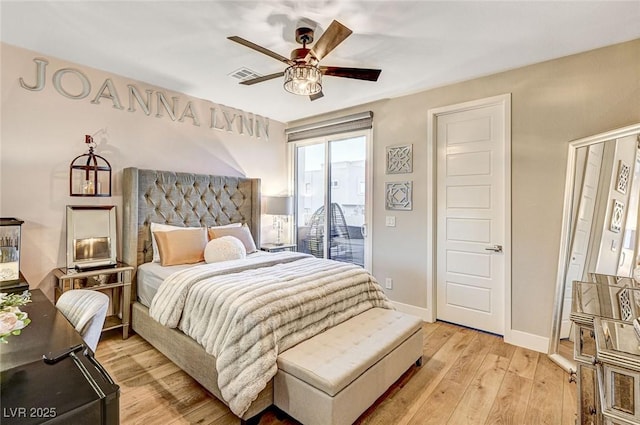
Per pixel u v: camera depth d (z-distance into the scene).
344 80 3.14
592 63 2.51
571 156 2.57
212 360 1.93
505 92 2.92
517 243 2.87
